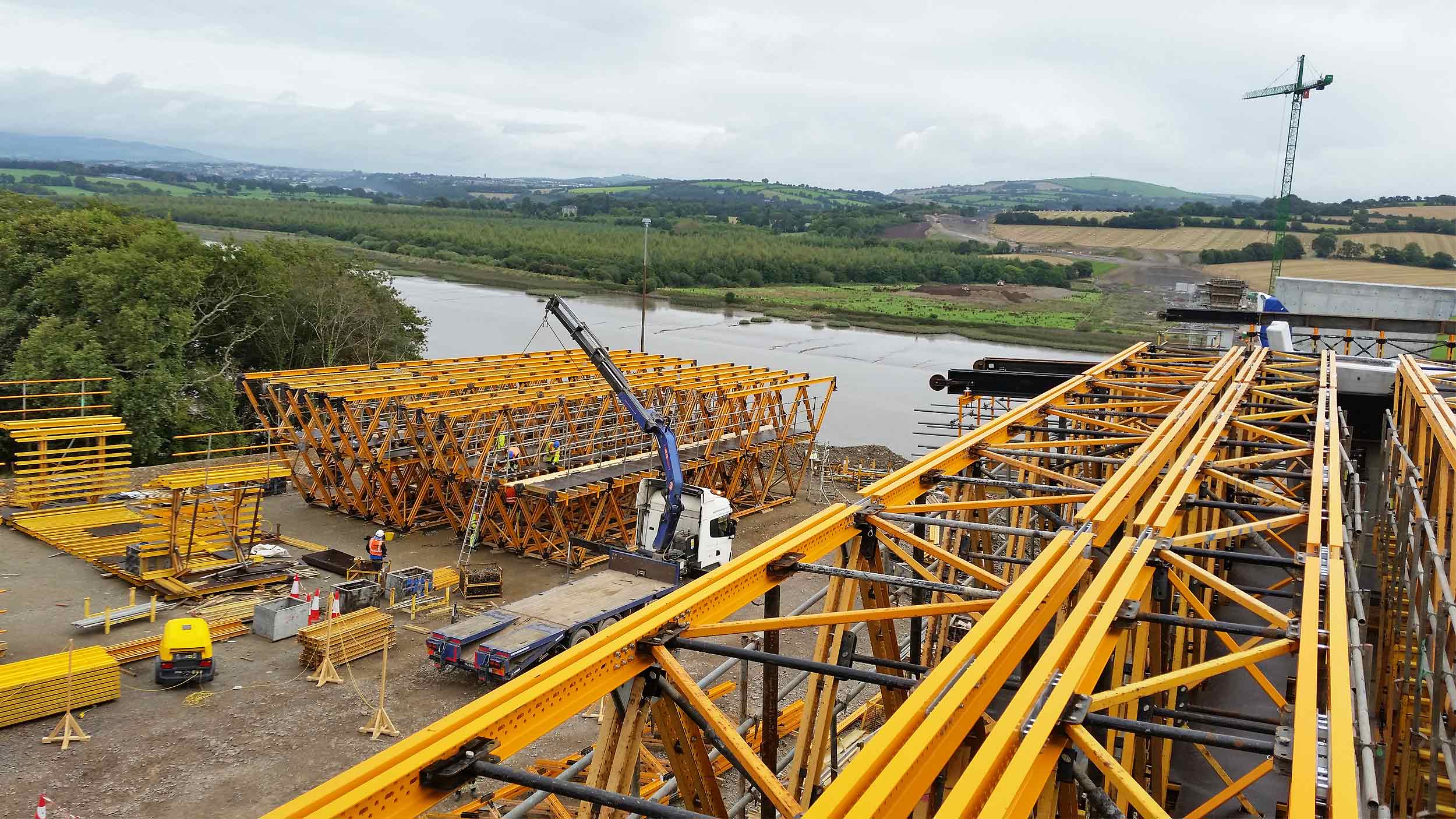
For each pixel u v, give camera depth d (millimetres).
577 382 38406
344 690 21969
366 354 53906
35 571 28281
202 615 25312
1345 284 44594
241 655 23625
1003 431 15523
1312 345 32719
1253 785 12945
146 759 18672
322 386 34719
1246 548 19031
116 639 23906
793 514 39094
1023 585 8383
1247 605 8664
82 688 20375
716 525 30031
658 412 38594
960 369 25844
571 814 16031
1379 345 31984
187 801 17359
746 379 40938
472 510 30906
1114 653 8844
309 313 52219
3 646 22438
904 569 22328
